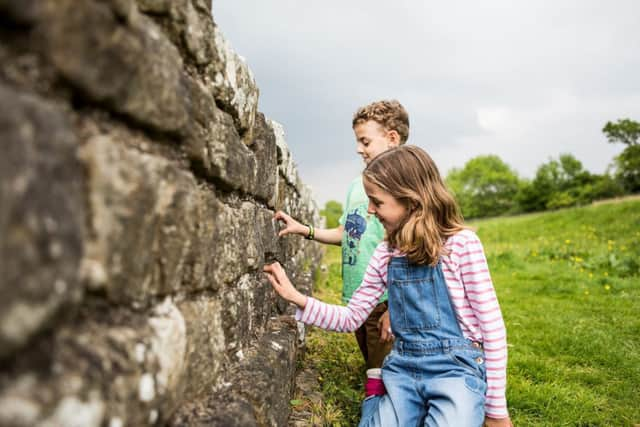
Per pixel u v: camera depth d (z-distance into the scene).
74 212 0.65
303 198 4.52
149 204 0.92
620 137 47.59
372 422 1.82
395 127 2.67
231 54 1.59
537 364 3.51
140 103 0.88
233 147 1.57
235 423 1.17
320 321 2.01
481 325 1.79
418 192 1.83
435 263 1.81
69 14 0.68
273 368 1.68
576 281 7.08
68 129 0.66
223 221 1.47
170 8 1.06
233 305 1.59
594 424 2.73
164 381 0.94
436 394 1.73
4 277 0.52
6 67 0.62
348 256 2.61
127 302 0.88
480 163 70.56
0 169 0.52
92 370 0.70
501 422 1.76
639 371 3.49
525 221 17.08
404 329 1.88
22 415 0.56
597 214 15.07
